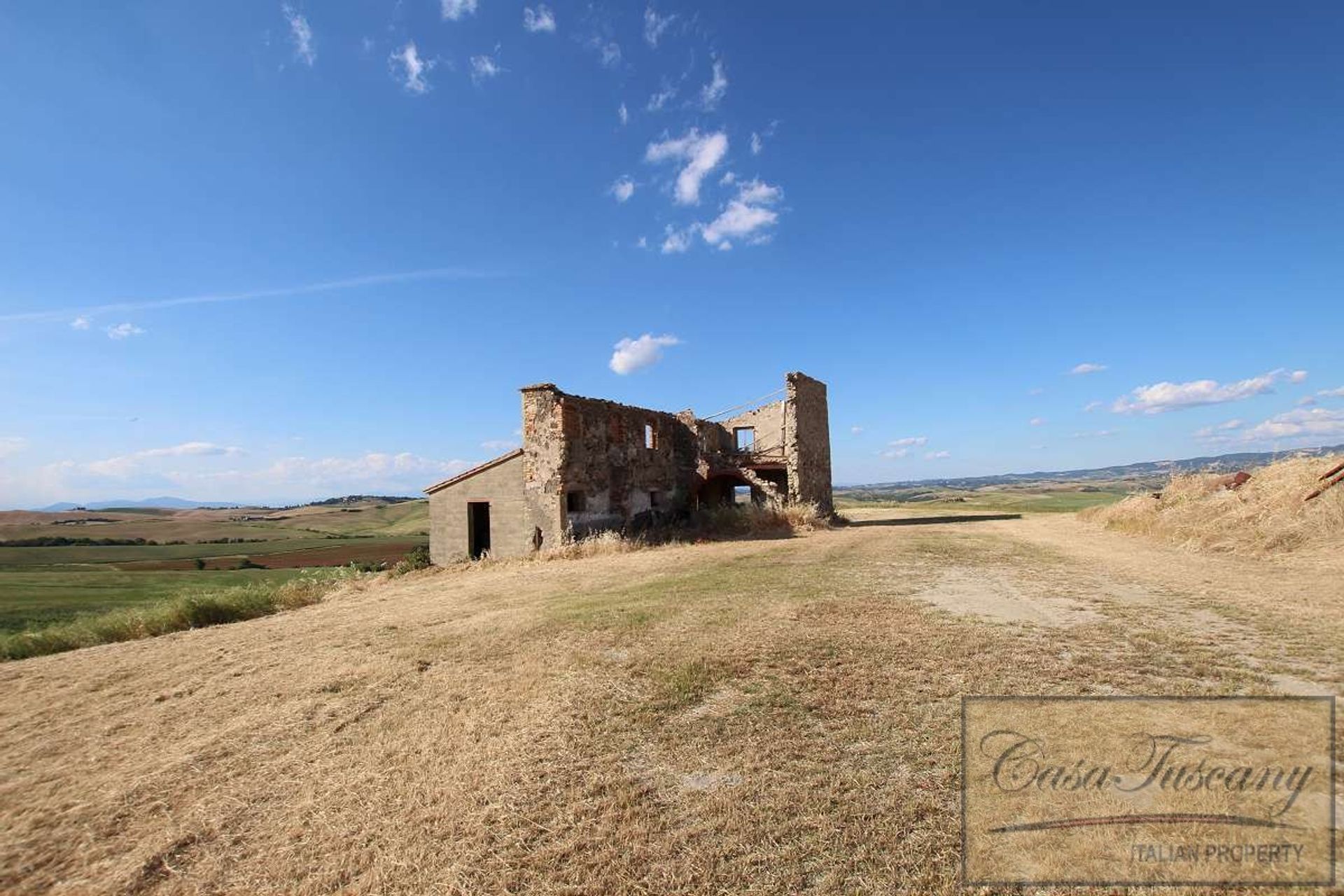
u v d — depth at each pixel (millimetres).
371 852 3836
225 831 4215
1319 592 8477
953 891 3090
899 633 7258
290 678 7449
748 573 12930
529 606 10953
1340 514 11523
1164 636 6723
